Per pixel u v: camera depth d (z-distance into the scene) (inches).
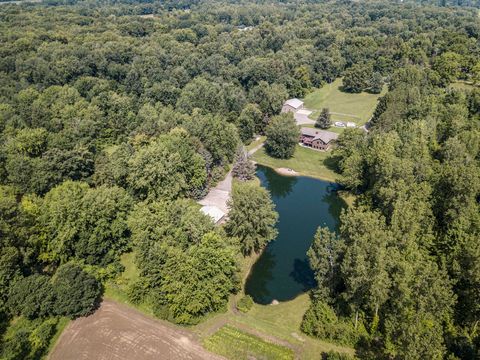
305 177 5118.1
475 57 7126.0
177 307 2682.1
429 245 2839.6
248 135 5900.6
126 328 2696.9
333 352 2327.8
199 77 6820.9
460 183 3065.9
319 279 2795.3
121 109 5378.9
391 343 2343.8
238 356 2469.2
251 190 3479.3
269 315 2859.3
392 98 5541.3
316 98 7800.2
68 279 2773.1
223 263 2819.9
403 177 3388.3
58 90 5354.3
